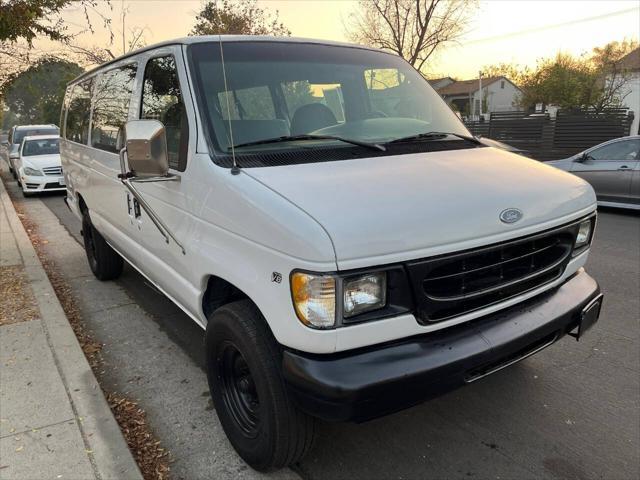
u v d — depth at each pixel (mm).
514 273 2564
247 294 2412
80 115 5617
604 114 17078
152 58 3502
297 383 2203
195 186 2807
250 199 2367
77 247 7801
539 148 18891
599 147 10133
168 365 4031
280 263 2189
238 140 2828
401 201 2295
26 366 3742
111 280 6012
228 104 2936
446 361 2262
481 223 2346
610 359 3975
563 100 29938
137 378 3844
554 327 2697
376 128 3309
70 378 3564
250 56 3209
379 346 2236
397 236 2141
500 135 20125
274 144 2865
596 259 6660
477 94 55312
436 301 2266
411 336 2289
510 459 2896
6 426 3053
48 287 5418
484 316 2523
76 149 5668
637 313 4840
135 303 5328
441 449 2990
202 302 3006
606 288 5539
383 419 3281
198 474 2816
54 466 2723
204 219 2742
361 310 2137
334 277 2051
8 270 6074
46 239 8414
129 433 3162
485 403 3424
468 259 2342
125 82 4031
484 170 2801
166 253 3398
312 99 3277
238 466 2877
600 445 2992
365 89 3578
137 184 3701
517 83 48625
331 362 2170
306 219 2125
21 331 4328
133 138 2713
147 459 2928
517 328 2525
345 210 2182
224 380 2895
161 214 3326
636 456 2895
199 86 2939
